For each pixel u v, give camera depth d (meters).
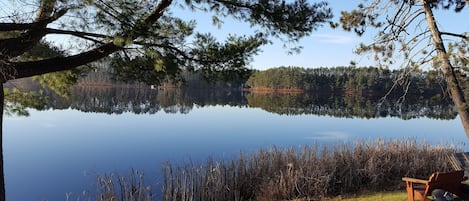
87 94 51.78
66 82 6.40
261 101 51.06
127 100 44.03
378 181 8.05
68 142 15.62
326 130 21.70
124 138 17.00
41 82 6.58
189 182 7.25
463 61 6.27
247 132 20.14
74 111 29.22
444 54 6.50
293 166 7.84
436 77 6.88
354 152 8.84
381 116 31.81
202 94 71.31
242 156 8.64
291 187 7.39
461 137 19.28
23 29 3.94
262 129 21.58
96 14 4.19
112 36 4.22
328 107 40.41
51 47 5.15
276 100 53.44
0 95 4.27
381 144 9.58
